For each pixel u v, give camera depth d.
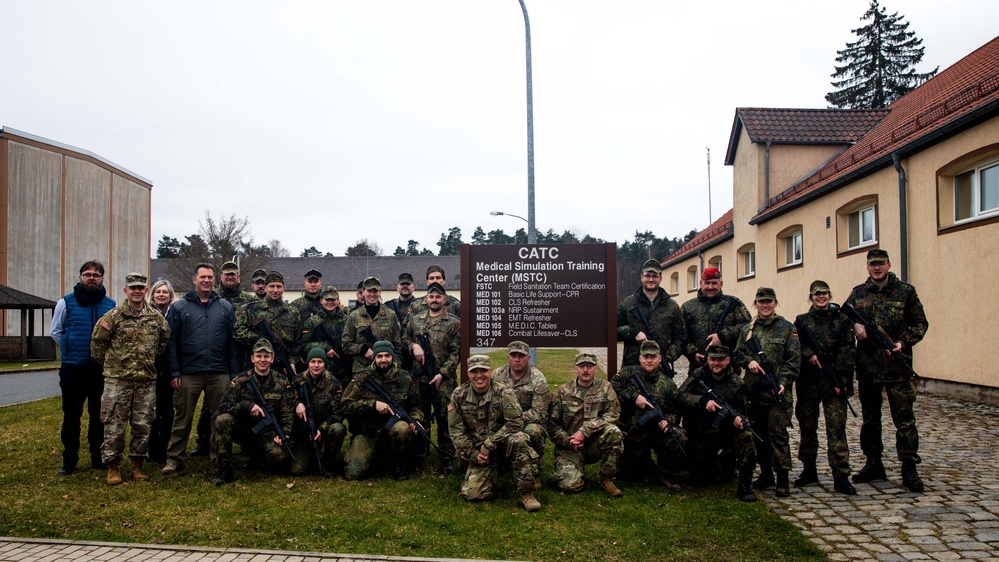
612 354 7.18
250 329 6.95
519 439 5.60
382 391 6.57
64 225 33.66
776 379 6.05
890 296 6.28
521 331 7.29
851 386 6.21
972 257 10.93
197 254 40.59
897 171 12.95
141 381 6.25
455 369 7.08
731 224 24.47
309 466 6.76
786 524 5.11
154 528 4.94
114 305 6.80
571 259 7.29
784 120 21.12
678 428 6.38
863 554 4.52
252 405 6.45
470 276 7.32
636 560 4.45
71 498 5.65
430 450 7.81
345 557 4.39
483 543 4.73
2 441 7.70
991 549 4.56
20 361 23.03
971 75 14.19
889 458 7.23
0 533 4.82
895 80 42.69
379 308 7.36
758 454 6.28
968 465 6.79
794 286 18.25
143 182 42.31
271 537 4.79
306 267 67.12
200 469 6.78
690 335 7.21
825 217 16.33
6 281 30.20
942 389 11.74
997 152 10.47
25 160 31.39
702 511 5.50
